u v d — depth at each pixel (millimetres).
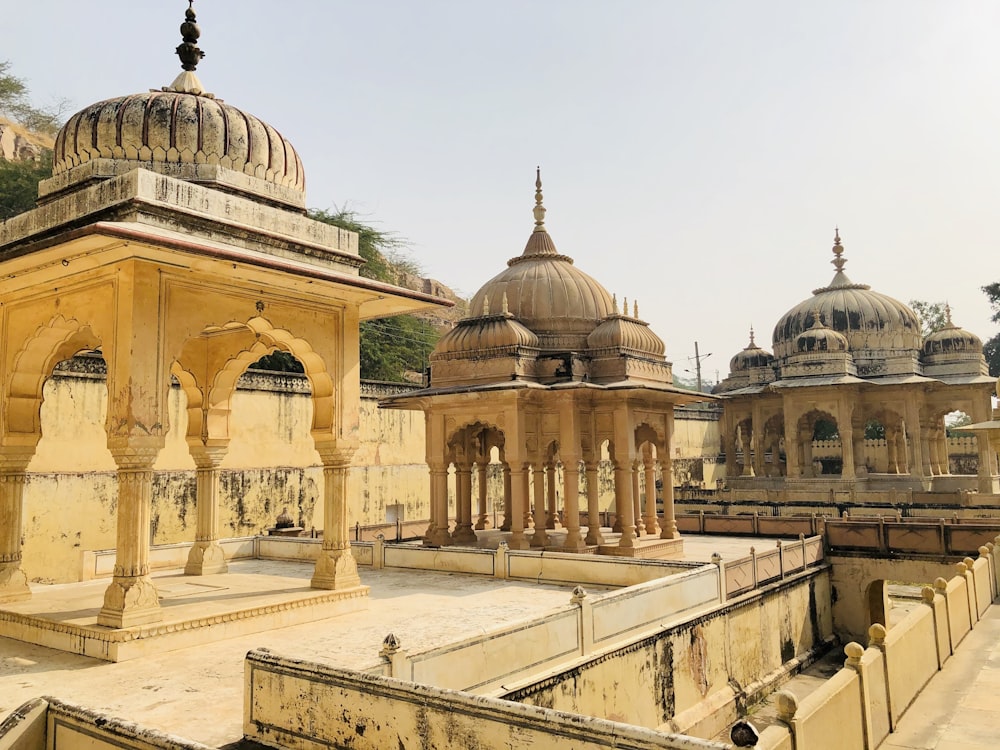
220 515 15469
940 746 5309
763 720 9227
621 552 12211
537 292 13625
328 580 8688
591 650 7074
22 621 7422
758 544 15117
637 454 13359
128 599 6828
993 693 6488
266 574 11016
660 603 8297
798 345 23016
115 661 6520
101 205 7332
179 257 6961
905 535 13352
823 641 13094
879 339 24078
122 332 6977
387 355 27859
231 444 15953
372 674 4531
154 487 14383
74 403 13320
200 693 5727
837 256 26719
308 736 4645
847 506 19141
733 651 9773
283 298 8359
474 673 5723
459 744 4004
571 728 3607
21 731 4227
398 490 20203
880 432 37031
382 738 4324
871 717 5223
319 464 17969
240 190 8328
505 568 10781
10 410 8242
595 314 13703
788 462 22594
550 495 15508
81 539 13180
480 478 15891
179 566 11547
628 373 12531
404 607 8844
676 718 8180
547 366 12734
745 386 25594
